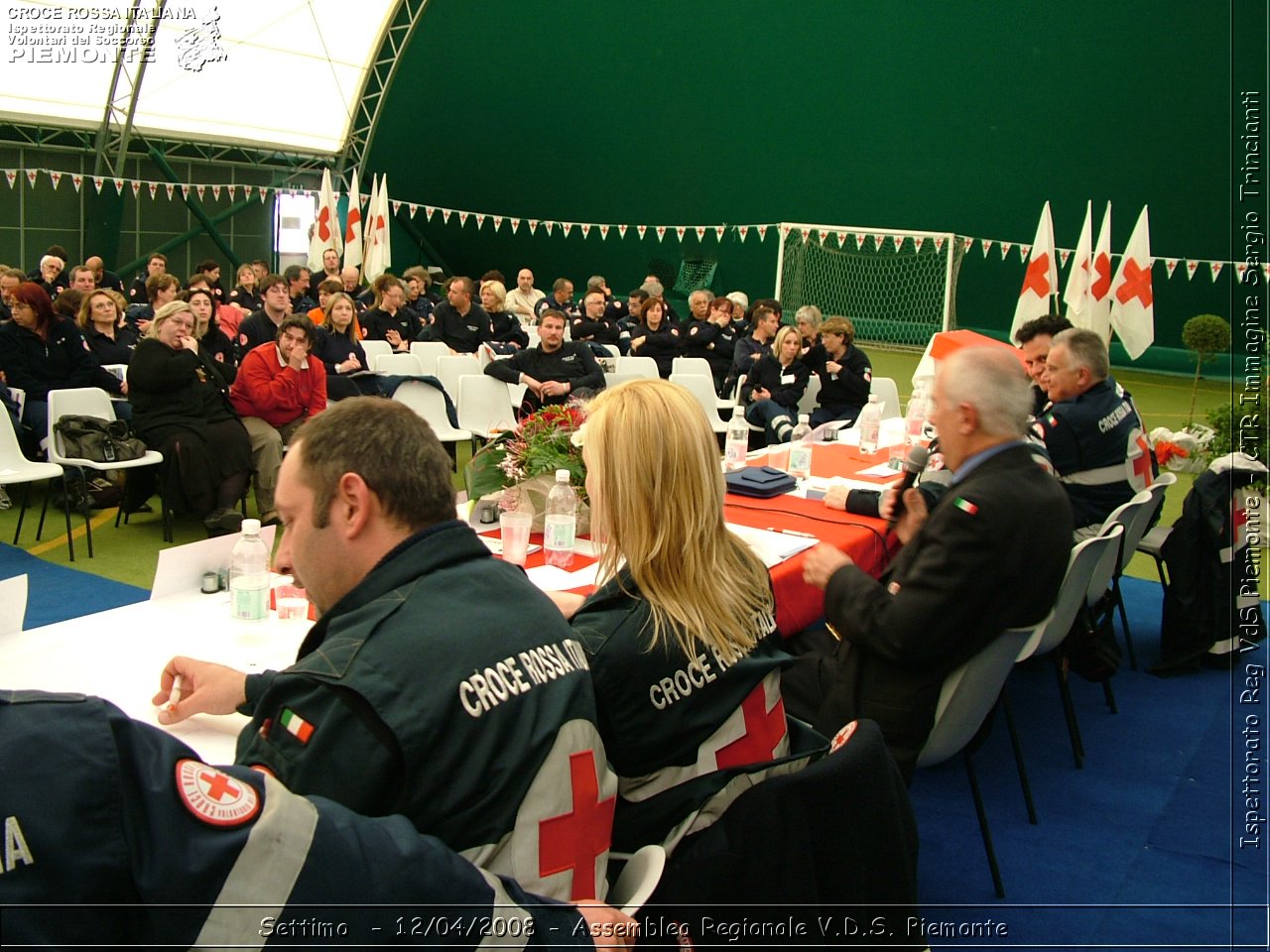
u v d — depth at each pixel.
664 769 1.65
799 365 7.64
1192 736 3.76
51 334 6.20
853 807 1.57
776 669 1.75
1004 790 3.33
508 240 21.92
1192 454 7.77
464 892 1.11
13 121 15.20
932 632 2.40
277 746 1.27
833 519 3.53
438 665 1.28
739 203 19.12
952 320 16.73
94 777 0.88
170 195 17.17
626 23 17.09
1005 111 15.95
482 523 3.19
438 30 18.08
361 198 20.11
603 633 1.64
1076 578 3.20
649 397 1.69
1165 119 14.84
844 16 15.89
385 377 6.91
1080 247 9.76
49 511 6.10
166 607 2.38
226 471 5.70
